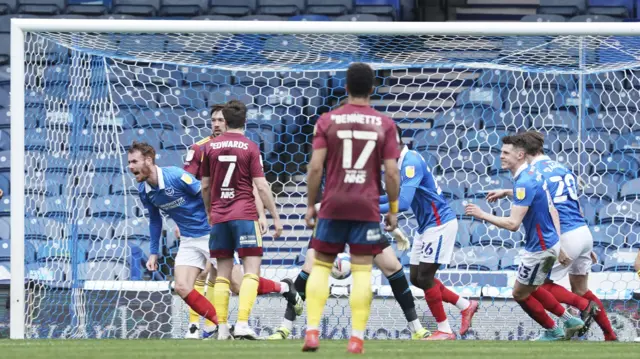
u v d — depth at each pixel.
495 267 34.62
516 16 51.78
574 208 27.12
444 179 38.31
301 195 37.62
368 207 16.72
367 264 17.02
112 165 36.25
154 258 26.09
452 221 26.11
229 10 47.25
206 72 41.34
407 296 25.16
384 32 28.64
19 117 27.69
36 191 30.86
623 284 30.12
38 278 29.27
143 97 41.12
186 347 20.12
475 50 32.41
